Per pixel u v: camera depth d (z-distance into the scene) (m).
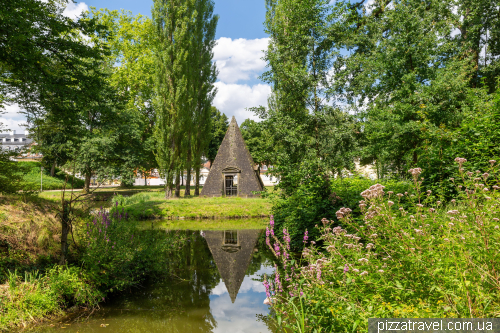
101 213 7.52
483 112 8.17
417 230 3.05
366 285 2.98
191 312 5.04
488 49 16.17
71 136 10.09
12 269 5.39
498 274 2.45
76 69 8.80
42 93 8.46
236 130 27.73
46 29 7.98
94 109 9.99
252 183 26.50
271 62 8.67
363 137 9.01
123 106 10.70
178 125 23.44
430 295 2.67
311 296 2.95
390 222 3.30
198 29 27.69
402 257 2.98
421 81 10.26
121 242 6.73
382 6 14.39
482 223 2.78
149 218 17.61
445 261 2.67
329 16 8.48
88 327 4.50
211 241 11.00
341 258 3.62
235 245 10.30
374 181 10.03
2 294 4.66
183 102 23.78
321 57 8.72
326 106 8.21
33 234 6.33
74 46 8.33
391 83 10.55
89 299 5.26
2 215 6.45
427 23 10.41
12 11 6.85
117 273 6.20
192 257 8.72
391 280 3.03
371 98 11.23
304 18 8.58
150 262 7.26
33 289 4.94
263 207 19.12
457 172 6.05
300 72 8.09
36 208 7.58
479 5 14.15
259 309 5.14
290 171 8.08
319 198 7.95
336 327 2.63
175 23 23.78
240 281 6.62
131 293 5.99
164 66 23.38
